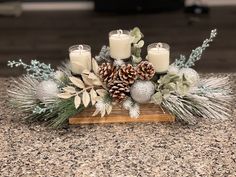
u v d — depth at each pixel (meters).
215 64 2.18
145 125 0.83
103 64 0.82
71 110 0.82
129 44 0.86
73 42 2.45
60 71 0.88
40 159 0.74
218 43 2.40
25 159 0.74
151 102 0.84
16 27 2.69
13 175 0.70
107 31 2.57
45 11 2.94
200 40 2.42
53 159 0.74
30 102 0.85
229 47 2.35
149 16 2.79
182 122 0.84
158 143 0.77
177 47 2.34
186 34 2.50
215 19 2.71
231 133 0.80
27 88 0.88
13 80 1.05
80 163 0.73
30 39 2.52
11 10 2.88
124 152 0.75
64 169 0.71
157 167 0.71
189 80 0.80
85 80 0.82
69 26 2.68
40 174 0.70
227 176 0.68
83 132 0.82
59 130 0.83
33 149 0.77
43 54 2.32
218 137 0.79
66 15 2.86
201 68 2.14
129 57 0.86
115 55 0.86
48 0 2.96
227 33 2.51
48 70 0.87
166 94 0.81
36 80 0.89
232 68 2.14
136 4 2.83
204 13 2.80
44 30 2.63
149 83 0.81
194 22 2.67
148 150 0.75
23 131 0.83
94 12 2.89
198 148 0.76
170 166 0.71
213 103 0.86
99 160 0.73
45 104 0.82
